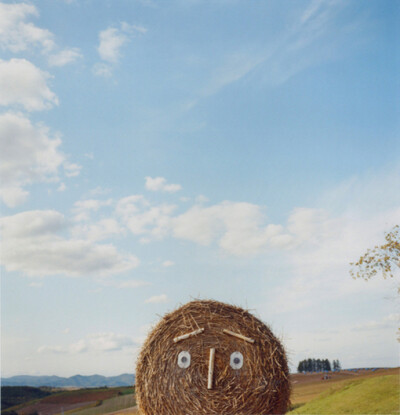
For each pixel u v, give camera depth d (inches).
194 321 385.4
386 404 637.3
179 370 378.3
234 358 372.2
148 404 380.8
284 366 376.8
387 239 619.5
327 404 700.0
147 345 390.3
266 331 381.1
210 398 367.6
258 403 364.5
